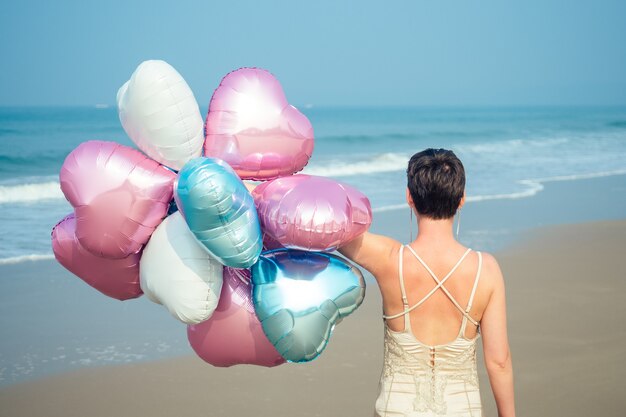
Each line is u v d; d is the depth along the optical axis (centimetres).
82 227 230
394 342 228
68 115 6956
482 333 225
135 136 237
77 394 483
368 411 455
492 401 473
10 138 3703
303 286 229
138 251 244
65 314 666
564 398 466
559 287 741
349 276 238
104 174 228
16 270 830
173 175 238
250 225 214
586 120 6856
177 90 233
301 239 219
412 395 222
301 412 453
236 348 245
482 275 222
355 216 224
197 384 499
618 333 593
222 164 215
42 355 555
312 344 229
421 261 224
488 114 9800
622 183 1703
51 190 1461
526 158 2455
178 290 227
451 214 226
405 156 2488
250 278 244
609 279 775
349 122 6681
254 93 248
